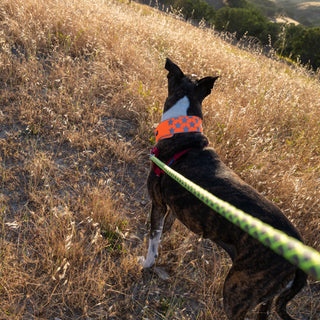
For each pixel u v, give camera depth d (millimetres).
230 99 1802
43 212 1019
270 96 1869
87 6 2357
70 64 1763
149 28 2461
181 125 892
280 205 1222
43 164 1181
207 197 333
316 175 1407
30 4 2053
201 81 964
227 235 726
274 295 684
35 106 1436
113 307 859
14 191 1090
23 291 834
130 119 1545
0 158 1156
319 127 1773
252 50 3020
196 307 922
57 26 1990
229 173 800
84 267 922
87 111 1473
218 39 3018
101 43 1948
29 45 1794
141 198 1212
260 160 1360
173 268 996
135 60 1895
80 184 1183
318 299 994
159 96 1635
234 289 720
